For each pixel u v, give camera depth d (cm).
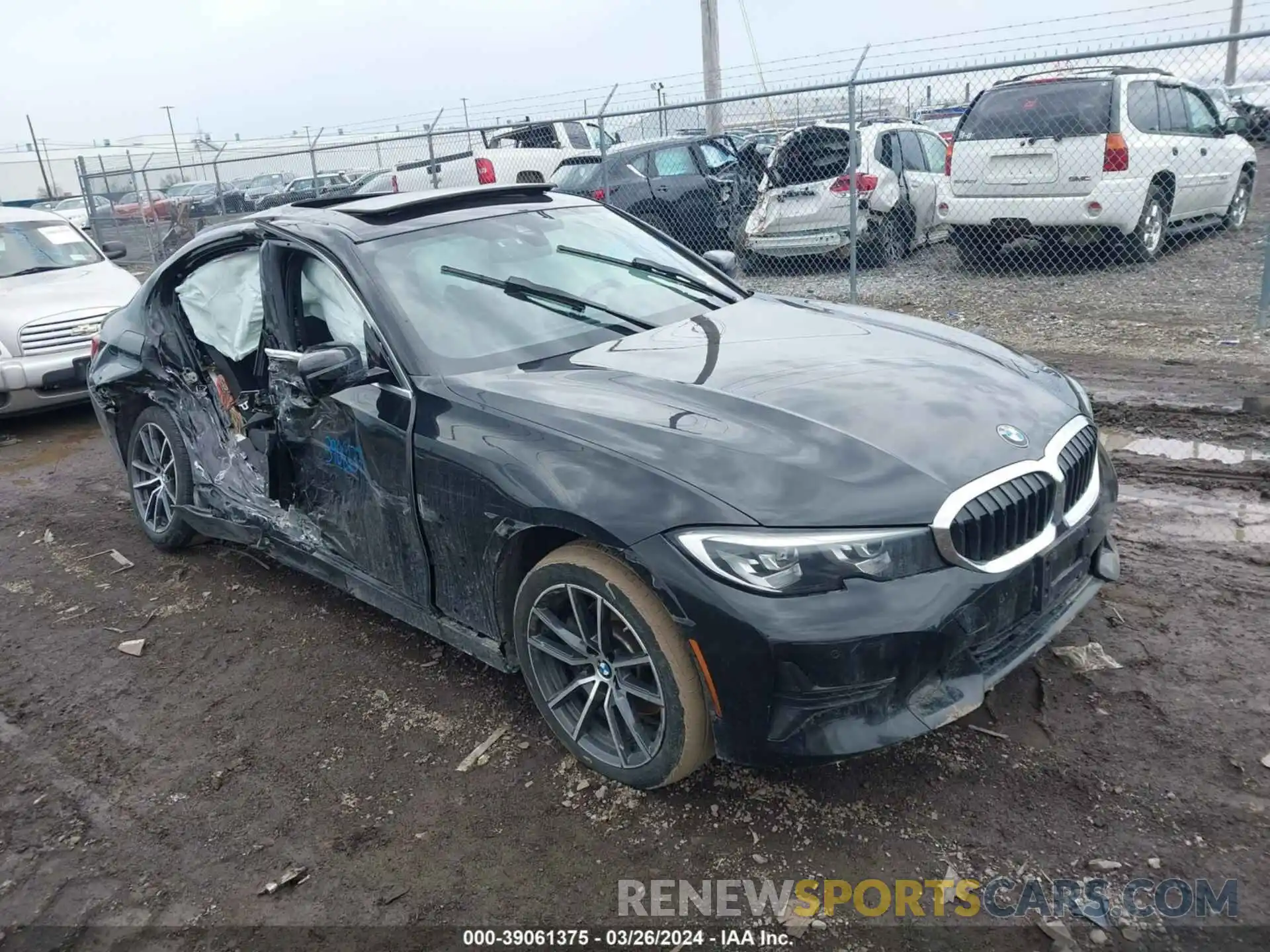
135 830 296
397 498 327
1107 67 897
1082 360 686
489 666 343
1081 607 292
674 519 249
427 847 275
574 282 380
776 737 246
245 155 3469
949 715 250
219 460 448
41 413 850
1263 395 576
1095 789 269
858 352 330
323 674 376
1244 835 249
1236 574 380
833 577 238
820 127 1020
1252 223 1147
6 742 350
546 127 1380
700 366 316
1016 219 929
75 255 884
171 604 450
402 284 346
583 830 275
